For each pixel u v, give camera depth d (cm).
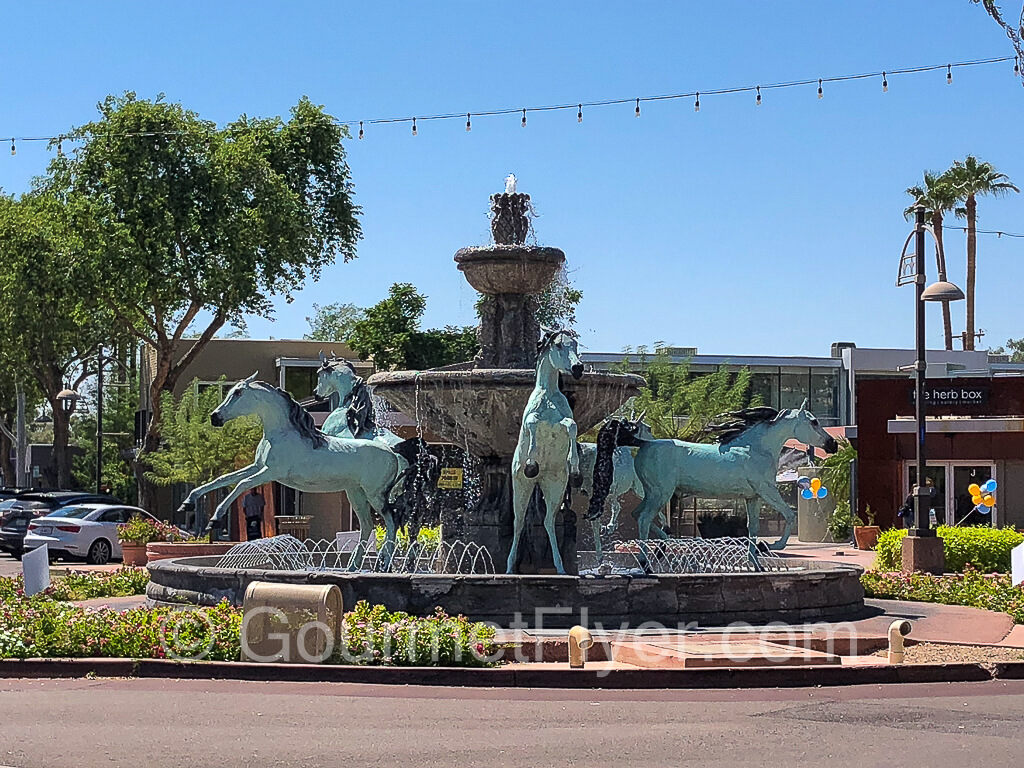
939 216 6669
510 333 2031
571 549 1931
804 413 1928
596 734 1008
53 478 6544
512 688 1250
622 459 1962
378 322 4872
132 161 4191
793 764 902
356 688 1241
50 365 5272
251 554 2078
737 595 1642
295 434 1862
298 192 4838
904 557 2736
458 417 1900
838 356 6025
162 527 3222
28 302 4388
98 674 1319
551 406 1689
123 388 7400
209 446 3884
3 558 3819
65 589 2036
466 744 962
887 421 4175
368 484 1905
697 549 1914
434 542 2078
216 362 5056
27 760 894
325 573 1625
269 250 4369
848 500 4553
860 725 1059
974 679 1327
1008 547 2873
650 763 901
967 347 6681
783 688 1261
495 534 1939
